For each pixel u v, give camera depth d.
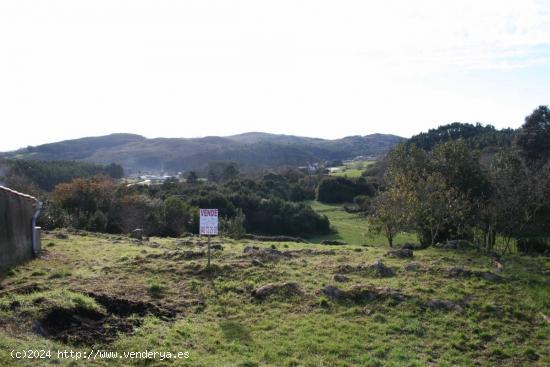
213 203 59.78
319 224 60.16
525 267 17.30
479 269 16.47
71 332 9.90
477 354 10.82
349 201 80.00
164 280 15.02
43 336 9.47
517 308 13.24
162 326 11.09
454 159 35.41
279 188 81.44
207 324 11.62
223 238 33.62
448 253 20.58
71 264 18.14
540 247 27.75
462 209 27.95
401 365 9.83
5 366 7.61
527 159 48.19
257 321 12.02
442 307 13.17
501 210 26.86
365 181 83.31
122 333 10.30
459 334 11.69
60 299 10.77
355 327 11.83
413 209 28.89
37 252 19.53
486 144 73.19
